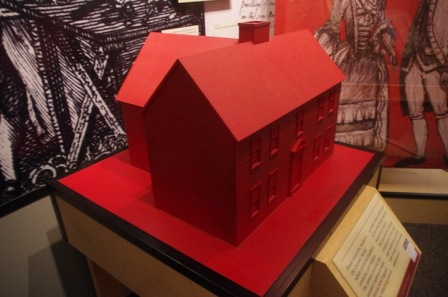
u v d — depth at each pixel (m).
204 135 0.56
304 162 0.77
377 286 0.67
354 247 0.68
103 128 0.97
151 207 0.73
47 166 0.87
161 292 0.67
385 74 1.32
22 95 0.79
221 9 1.28
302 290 0.61
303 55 0.77
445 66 1.26
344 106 1.38
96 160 0.93
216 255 0.59
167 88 0.58
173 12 1.09
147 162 0.85
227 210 0.59
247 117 0.55
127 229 0.66
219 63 0.58
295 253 0.59
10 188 0.81
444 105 1.31
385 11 1.24
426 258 1.39
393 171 1.55
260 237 0.63
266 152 0.61
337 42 1.31
